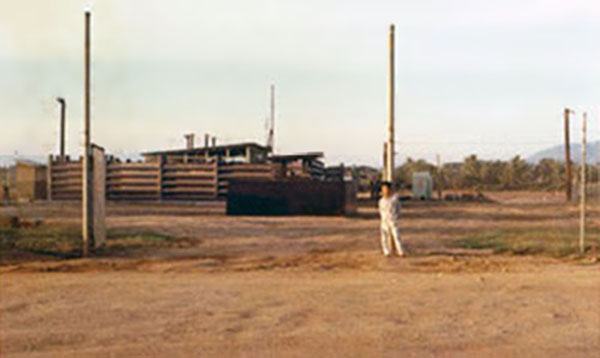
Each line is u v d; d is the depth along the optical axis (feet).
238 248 53.06
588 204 124.57
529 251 49.78
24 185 125.49
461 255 48.03
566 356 20.80
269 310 27.58
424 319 25.94
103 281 35.14
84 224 47.09
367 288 33.04
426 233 66.49
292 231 69.00
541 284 34.42
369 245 55.52
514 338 22.97
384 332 23.73
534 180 215.72
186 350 21.40
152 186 137.80
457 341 22.50
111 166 140.15
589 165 154.71
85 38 48.32
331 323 25.21
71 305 28.66
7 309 27.81
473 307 28.32
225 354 20.93
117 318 26.11
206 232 66.95
